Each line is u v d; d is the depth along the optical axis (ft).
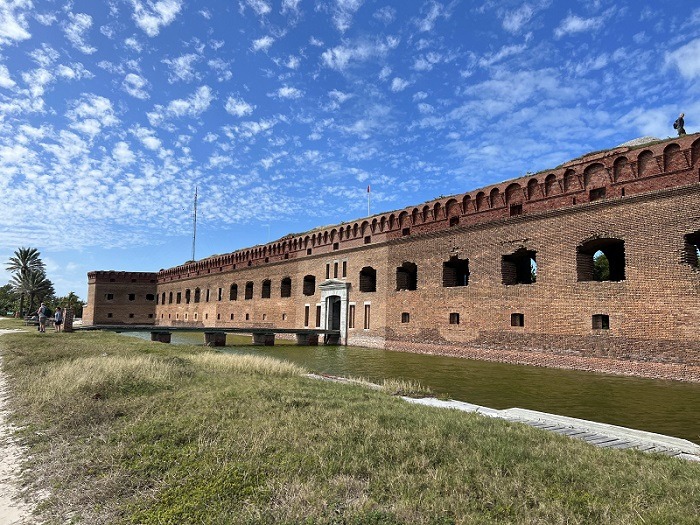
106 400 32.83
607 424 35.32
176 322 237.25
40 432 26.53
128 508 16.78
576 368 74.69
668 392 52.11
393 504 16.60
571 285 77.41
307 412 29.96
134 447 22.76
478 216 96.27
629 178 72.18
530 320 83.10
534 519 15.51
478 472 19.72
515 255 90.22
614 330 70.74
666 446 27.89
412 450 22.43
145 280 265.13
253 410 29.81
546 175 83.87
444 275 102.73
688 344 62.28
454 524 15.31
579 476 19.54
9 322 201.98
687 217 64.13
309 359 87.86
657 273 66.59
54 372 43.09
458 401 42.24
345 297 130.41
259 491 17.61
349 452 21.86
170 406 30.91
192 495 17.39
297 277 153.79
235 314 186.19
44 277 289.74
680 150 66.28
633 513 15.99
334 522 15.25
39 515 16.87
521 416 35.50
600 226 74.49
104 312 254.27
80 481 19.40
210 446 22.52
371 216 128.16
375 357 93.30
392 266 116.47
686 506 16.74
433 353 101.30
